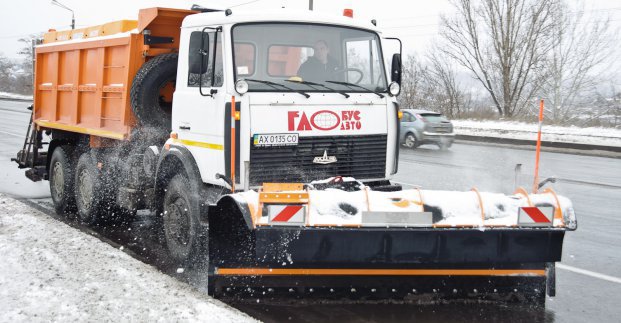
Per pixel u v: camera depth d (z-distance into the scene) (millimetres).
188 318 4785
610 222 9805
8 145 19750
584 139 25344
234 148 5785
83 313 4855
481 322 5199
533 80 40750
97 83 8469
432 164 17828
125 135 7656
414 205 5242
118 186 8180
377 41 6699
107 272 5988
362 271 5539
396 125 6590
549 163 19172
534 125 31594
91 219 8789
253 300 5543
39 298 5188
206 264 6477
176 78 6938
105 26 8414
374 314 5316
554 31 39188
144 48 7566
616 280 6625
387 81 6676
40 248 6793
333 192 5273
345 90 6297
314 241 5109
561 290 6250
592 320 5371
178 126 6773
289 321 5113
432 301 5672
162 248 7582
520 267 5664
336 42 6457
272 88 5988
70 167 9375
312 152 6090
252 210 5098
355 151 6309
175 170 6953
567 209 5367
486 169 16688
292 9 6375
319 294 5562
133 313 4875
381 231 5133
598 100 37188
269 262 5422
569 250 7934
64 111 9703
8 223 8078
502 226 5238
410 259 5191
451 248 5215
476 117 36969
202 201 6293
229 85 5871
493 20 41094
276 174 5953
